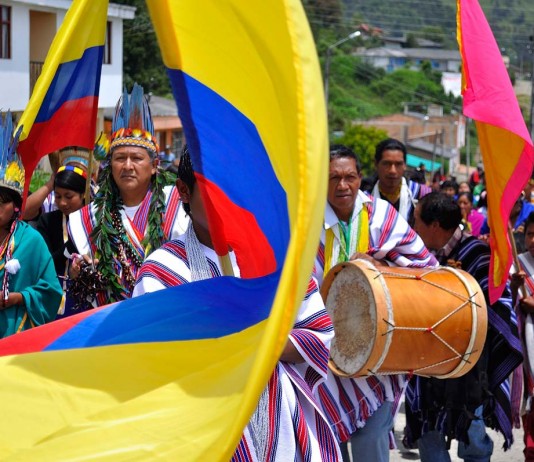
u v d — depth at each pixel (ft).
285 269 13.50
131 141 33.76
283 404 21.71
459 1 34.09
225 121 18.75
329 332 22.97
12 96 175.32
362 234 35.22
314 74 13.65
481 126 35.32
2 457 18.17
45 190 42.39
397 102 613.52
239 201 20.20
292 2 13.69
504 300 37.32
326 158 13.60
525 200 78.02
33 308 33.06
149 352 19.66
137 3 289.53
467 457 39.17
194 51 18.12
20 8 174.60
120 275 33.65
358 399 33.27
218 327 19.79
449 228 37.88
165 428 16.94
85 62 30.30
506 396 38.27
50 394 19.13
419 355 32.04
